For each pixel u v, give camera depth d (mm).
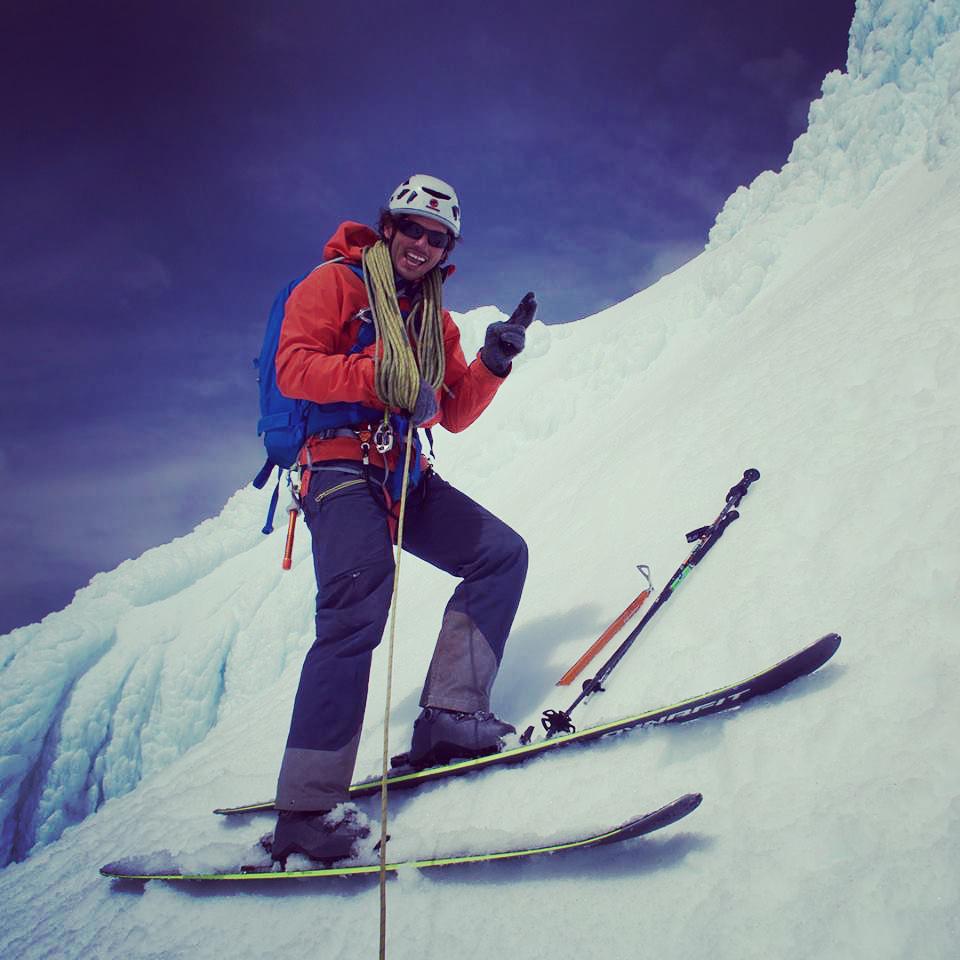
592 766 2188
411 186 2471
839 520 2504
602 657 2754
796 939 1422
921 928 1338
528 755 2340
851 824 1567
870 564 2285
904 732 1725
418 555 2723
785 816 1694
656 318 8695
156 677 11547
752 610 2410
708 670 2316
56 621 12438
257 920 2172
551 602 3422
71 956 2383
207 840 2918
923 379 2941
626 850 1842
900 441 2658
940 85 7465
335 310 2443
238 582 12188
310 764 2244
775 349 4277
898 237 4652
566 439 8359
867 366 3258
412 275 2547
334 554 2367
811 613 2258
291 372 2379
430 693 2562
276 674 11070
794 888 1523
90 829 3826
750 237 8273
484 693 2555
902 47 7883
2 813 11258
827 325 4000
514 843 1927
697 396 4895
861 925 1386
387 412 2438
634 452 4645
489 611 2602
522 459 8875
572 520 4395
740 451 3414
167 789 3959
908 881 1414
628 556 3334
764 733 1940
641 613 2857
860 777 1687
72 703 11594
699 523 3150
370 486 2457
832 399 3211
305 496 2502
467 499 2693
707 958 1474
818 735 1834
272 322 2572
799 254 7840
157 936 2295
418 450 2543
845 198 8039
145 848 3113
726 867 1652
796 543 2557
